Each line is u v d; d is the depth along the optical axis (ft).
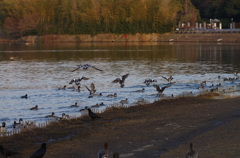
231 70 227.61
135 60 301.63
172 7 620.49
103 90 154.10
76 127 88.12
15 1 638.12
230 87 154.10
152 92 147.84
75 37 613.52
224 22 635.66
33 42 602.44
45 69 237.86
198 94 136.87
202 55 340.59
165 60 300.61
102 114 103.55
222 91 143.95
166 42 572.10
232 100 119.65
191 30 601.21
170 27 618.03
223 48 417.49
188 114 98.78
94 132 82.99
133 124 89.40
